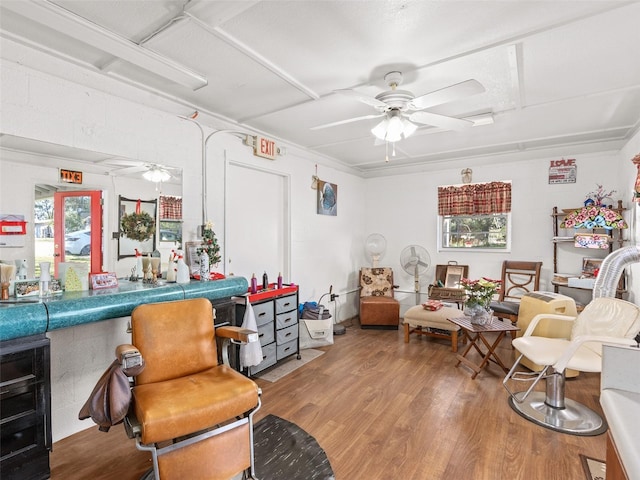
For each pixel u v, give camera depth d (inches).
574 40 77.3
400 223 216.4
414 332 165.0
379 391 110.6
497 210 182.2
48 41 78.4
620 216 141.0
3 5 63.3
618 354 56.2
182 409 60.3
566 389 111.6
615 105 114.6
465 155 185.0
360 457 77.8
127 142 100.3
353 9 67.7
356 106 117.8
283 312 135.1
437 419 93.5
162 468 59.9
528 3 65.8
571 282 152.6
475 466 74.5
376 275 206.5
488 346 124.9
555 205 170.9
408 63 88.2
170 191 112.0
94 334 92.6
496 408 99.2
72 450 81.0
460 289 180.9
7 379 64.5
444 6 66.9
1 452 63.9
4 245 77.3
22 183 80.1
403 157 189.6
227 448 66.3
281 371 127.3
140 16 70.1
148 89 102.7
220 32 74.9
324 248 191.0
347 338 170.2
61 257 86.2
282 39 78.0
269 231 157.3
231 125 132.3
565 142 159.5
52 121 84.6
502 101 111.4
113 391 60.6
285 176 163.9
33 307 68.0
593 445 81.4
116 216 97.8
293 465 75.2
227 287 106.8
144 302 86.4
